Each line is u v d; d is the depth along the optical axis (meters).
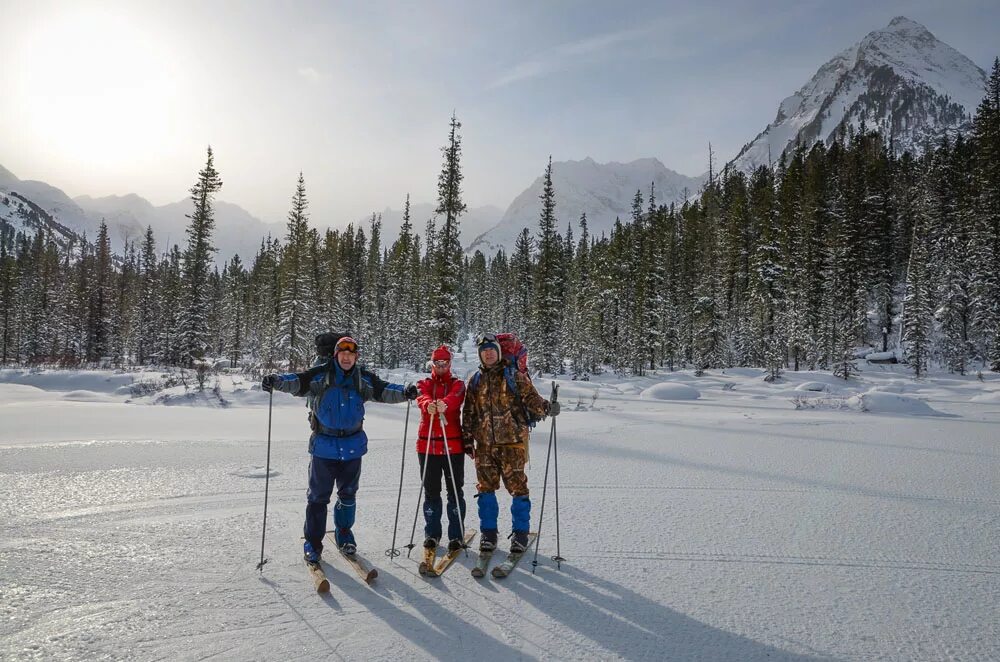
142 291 57.38
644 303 49.69
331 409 4.36
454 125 38.06
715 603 3.77
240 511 5.54
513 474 4.60
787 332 46.00
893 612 3.66
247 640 3.15
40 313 63.00
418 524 5.40
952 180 57.22
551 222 47.94
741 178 90.50
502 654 3.07
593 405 22.39
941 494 6.76
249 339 71.31
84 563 4.17
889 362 44.94
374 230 78.50
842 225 51.53
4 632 3.15
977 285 43.03
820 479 7.54
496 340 4.78
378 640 3.19
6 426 10.68
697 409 21.23
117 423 11.50
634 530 5.29
